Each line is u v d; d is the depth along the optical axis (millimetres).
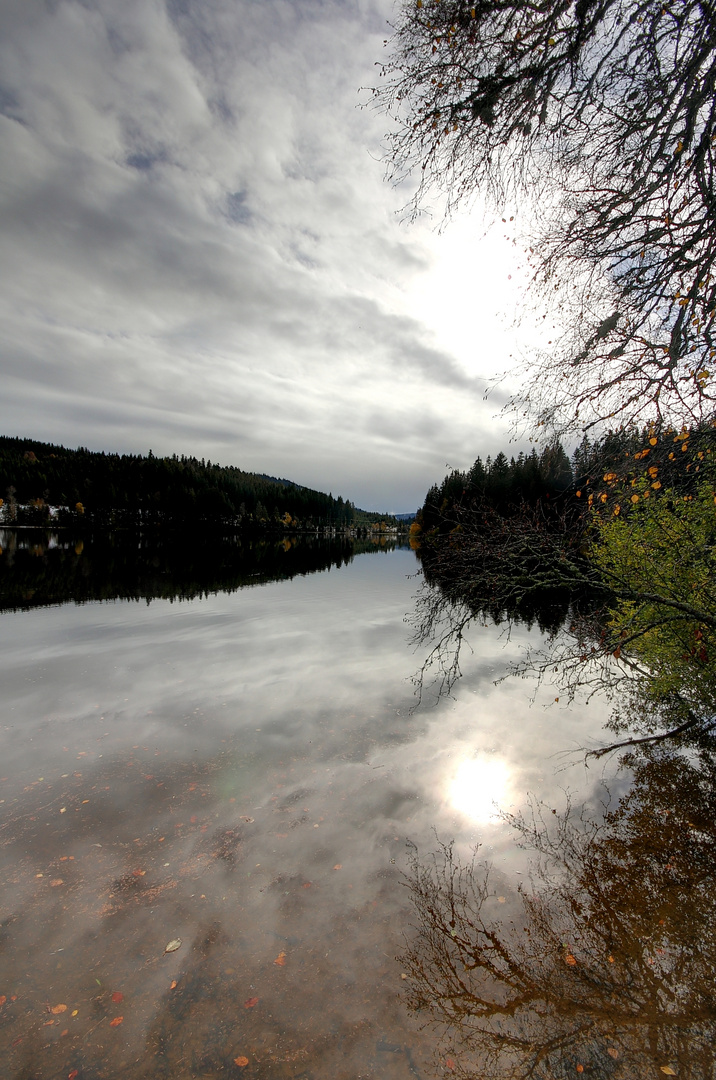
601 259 3832
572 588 5504
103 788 5383
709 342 3324
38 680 9109
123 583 22891
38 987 3037
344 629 13742
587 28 3033
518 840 4531
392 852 4352
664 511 5633
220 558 41250
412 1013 2900
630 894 3861
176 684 8961
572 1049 2705
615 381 3764
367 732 6910
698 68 3025
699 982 3109
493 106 3402
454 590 6570
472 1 2939
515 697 8422
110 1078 2531
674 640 6289
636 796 5289
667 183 3457
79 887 3896
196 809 4996
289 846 4418
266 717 7430
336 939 3420
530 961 3260
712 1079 2543
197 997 2984
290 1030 2795
